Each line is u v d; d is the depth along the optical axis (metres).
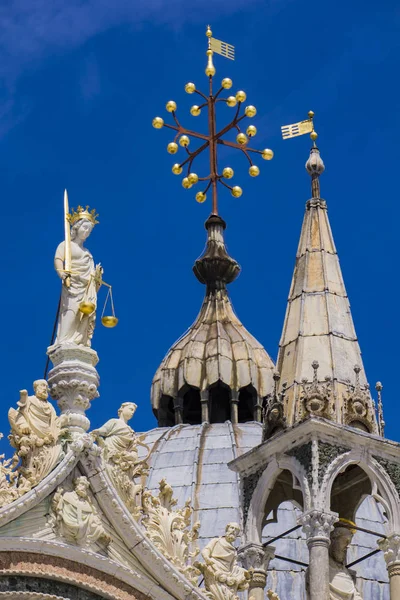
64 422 42.53
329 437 44.53
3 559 40.69
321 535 43.56
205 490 62.19
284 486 46.19
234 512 61.00
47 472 41.66
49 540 41.16
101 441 42.62
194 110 58.78
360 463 44.72
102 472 42.12
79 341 43.69
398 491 44.66
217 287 72.88
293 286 48.38
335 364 46.25
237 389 69.44
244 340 70.94
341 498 46.31
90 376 43.25
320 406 45.22
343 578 44.78
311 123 55.28
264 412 46.62
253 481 45.59
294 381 45.97
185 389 70.06
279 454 45.03
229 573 43.19
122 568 41.78
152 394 70.81
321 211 50.00
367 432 45.19
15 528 41.00
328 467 44.22
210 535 60.16
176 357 70.94
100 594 41.53
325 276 48.28
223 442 65.19
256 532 45.28
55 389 43.19
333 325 47.12
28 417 42.03
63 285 44.19
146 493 43.06
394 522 44.34
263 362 70.44
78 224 44.94
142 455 65.06
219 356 69.88
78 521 41.44
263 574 45.06
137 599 41.91
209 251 72.88
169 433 66.38
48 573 41.00
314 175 50.84
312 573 43.19
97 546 41.78
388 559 44.16
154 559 42.22
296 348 46.75
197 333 71.44
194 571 42.81
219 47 61.50
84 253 44.66
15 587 40.72
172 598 42.31
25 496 41.09
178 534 43.00
